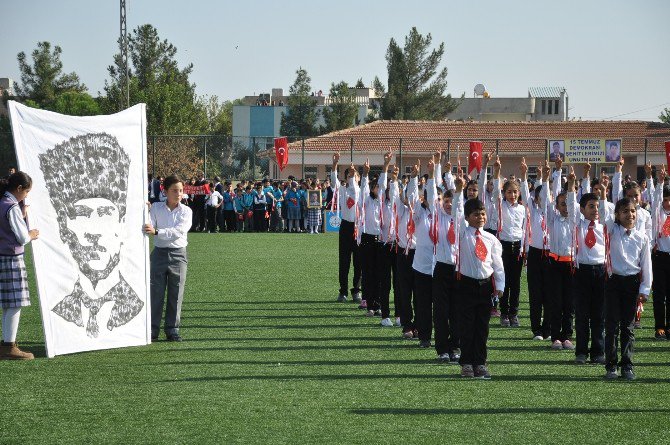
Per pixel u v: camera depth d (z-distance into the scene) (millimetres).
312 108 72312
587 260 10195
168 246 11586
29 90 86062
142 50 68875
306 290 17453
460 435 6996
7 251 10109
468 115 86312
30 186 10094
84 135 10719
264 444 6715
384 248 12953
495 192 12453
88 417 7520
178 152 39844
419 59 65312
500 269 9258
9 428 7184
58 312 10453
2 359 10180
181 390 8578
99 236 10844
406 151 43500
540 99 87188
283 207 35906
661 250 12172
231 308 14914
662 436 7035
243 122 87500
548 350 11219
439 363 10141
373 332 12484
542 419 7535
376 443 6758
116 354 10570
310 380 9094
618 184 13648
